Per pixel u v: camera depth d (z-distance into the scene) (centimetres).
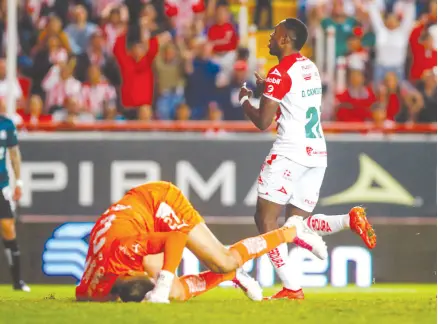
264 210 2530
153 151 4084
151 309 2094
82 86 4681
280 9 5266
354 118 4491
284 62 2488
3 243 3753
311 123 2506
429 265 4109
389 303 2384
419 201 4119
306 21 5166
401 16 5141
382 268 4091
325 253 2444
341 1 4884
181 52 4669
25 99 4741
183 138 4088
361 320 1995
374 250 4088
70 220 4056
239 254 2308
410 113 4541
